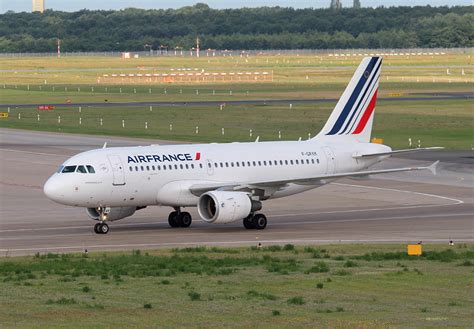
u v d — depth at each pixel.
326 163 139.38
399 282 85.06
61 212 144.62
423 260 98.12
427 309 73.12
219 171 129.88
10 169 197.88
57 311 72.38
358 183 174.62
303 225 130.50
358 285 83.62
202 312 71.88
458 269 92.12
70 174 120.75
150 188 124.88
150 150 126.88
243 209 123.31
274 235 121.12
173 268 93.00
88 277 88.12
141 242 115.50
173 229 127.62
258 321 68.69
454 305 74.88
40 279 87.12
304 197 159.25
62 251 108.50
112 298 77.81
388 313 71.56
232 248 108.44
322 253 103.69
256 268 93.06
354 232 123.25
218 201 121.88
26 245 113.56
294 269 92.12
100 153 123.50
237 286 83.31
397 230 124.88
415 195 160.75
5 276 89.31
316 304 75.19
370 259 98.75
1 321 69.00
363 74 144.38
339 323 67.81
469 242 114.31
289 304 75.12
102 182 121.31
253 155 133.62
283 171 135.12
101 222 124.31
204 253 104.56
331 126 143.12
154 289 81.88
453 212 142.00
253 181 130.88
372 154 142.62
